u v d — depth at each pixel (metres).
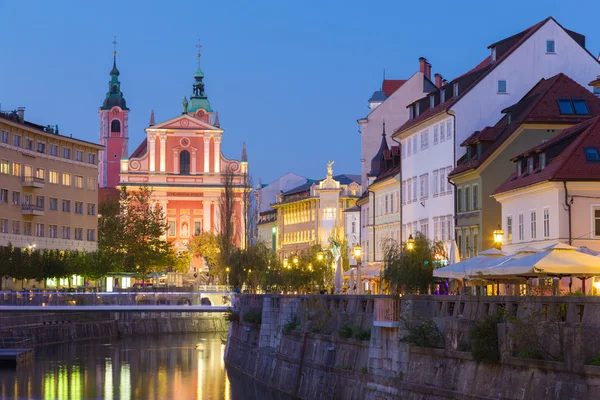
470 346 54.50
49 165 174.75
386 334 65.12
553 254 53.41
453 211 108.00
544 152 84.94
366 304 72.19
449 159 109.50
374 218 141.00
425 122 116.25
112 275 176.12
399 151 138.00
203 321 187.25
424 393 58.22
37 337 142.12
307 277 117.50
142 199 199.62
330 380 75.50
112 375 109.12
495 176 99.06
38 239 170.62
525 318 49.09
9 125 160.88
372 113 158.00
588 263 52.62
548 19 108.00
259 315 106.19
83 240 185.00
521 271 53.22
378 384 65.50
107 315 170.00
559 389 46.38
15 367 115.81
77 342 154.75
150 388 98.81
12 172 162.88
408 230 123.94
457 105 107.69
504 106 107.81
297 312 89.69
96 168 190.38
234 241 189.25
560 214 79.81
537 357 48.28
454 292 73.56
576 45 108.25
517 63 107.88
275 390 91.25
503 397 50.38
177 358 128.38
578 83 106.94
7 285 154.75
